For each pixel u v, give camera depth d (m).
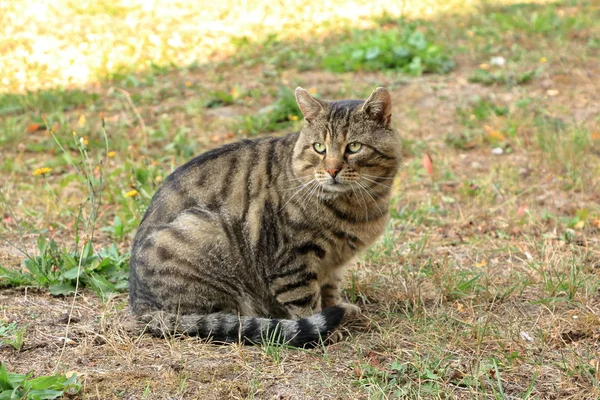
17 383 4.86
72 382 4.93
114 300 6.48
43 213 8.66
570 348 5.57
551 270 6.95
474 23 16.73
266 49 15.22
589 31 15.70
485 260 7.36
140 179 9.05
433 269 6.94
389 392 4.99
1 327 5.82
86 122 11.57
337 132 5.90
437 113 11.98
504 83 13.04
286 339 5.58
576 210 8.59
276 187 5.96
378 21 17.06
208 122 11.79
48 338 5.72
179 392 4.96
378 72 13.87
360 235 6.06
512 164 10.18
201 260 5.92
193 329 5.74
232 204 5.99
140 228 6.21
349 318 6.23
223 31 16.59
